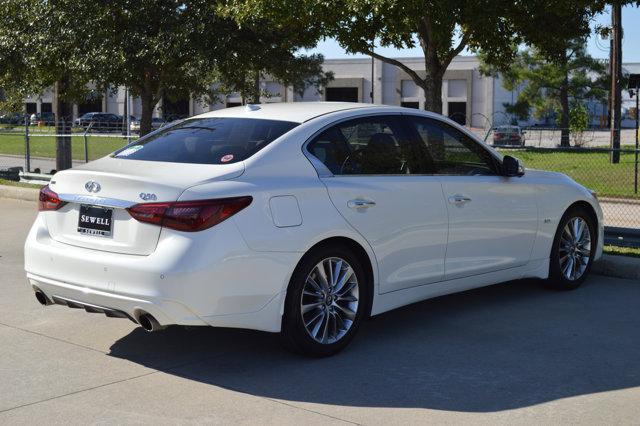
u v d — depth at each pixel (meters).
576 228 7.33
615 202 15.27
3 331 5.98
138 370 5.09
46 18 14.23
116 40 14.21
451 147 6.32
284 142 5.32
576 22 11.23
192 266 4.68
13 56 15.17
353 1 9.86
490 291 7.32
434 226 5.95
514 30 11.29
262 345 5.62
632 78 21.62
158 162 5.35
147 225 4.84
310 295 5.25
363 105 6.03
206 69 14.46
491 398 4.58
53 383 4.85
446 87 68.00
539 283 7.67
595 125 48.78
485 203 6.34
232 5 11.87
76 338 5.80
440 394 4.65
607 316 6.44
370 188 5.54
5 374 5.02
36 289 5.45
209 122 5.90
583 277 7.45
